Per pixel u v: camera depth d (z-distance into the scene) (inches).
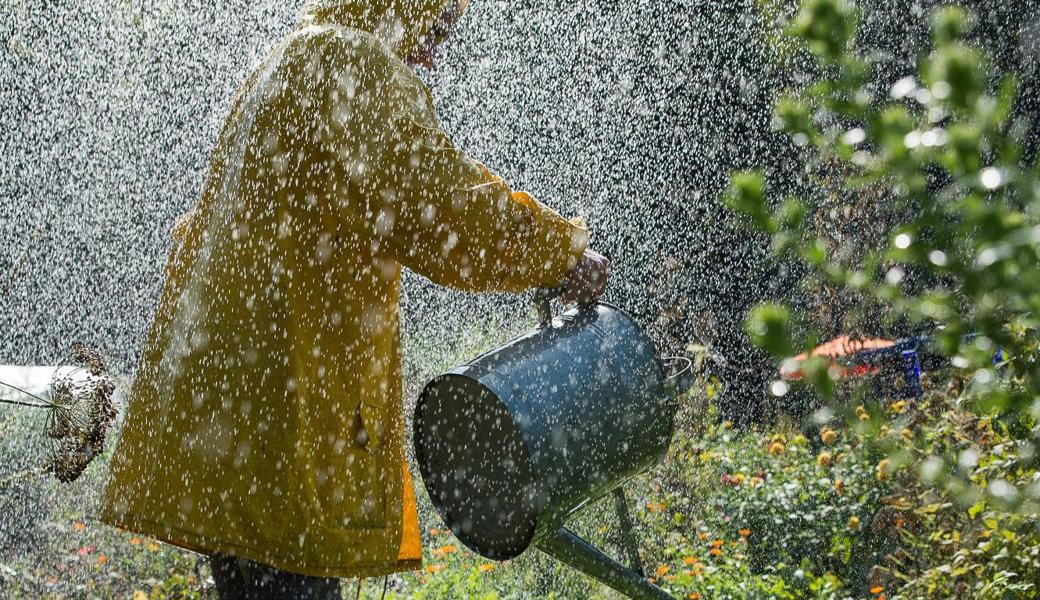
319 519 82.0
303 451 81.9
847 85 46.8
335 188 82.9
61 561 171.6
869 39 238.2
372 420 85.4
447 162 82.5
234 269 84.0
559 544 86.7
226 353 83.0
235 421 82.4
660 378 89.0
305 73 84.7
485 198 82.0
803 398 252.7
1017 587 104.1
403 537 91.7
